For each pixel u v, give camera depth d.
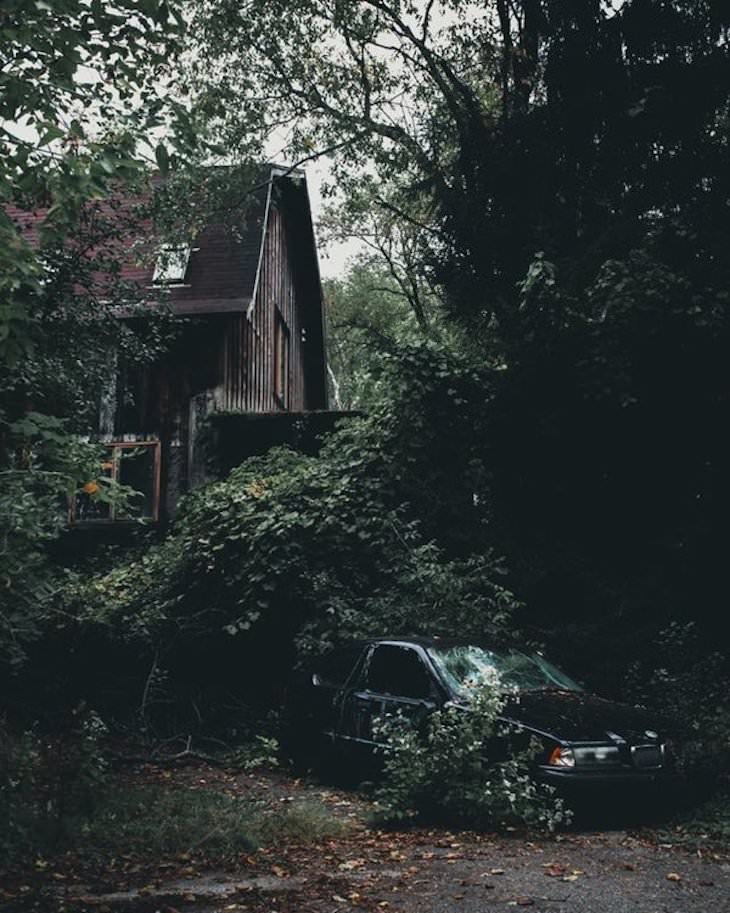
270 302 22.12
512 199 14.22
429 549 12.32
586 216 13.95
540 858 6.32
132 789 8.52
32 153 5.80
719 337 12.12
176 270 18.92
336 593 12.34
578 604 12.59
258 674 12.96
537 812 7.17
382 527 12.67
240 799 8.31
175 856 6.45
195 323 17.97
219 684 12.98
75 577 12.02
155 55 6.41
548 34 14.36
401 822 7.42
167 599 13.27
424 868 6.07
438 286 15.12
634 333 12.23
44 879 5.79
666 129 13.42
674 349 12.35
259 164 18.34
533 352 12.77
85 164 5.81
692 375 12.48
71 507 17.56
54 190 5.76
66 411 11.70
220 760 10.80
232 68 17.75
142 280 18.92
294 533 12.78
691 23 13.70
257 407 20.42
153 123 6.04
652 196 13.59
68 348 11.80
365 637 10.57
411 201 15.76
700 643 11.41
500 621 11.59
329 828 7.20
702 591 12.21
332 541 12.74
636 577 12.44
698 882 5.75
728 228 12.73
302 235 24.97
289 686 10.38
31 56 5.87
